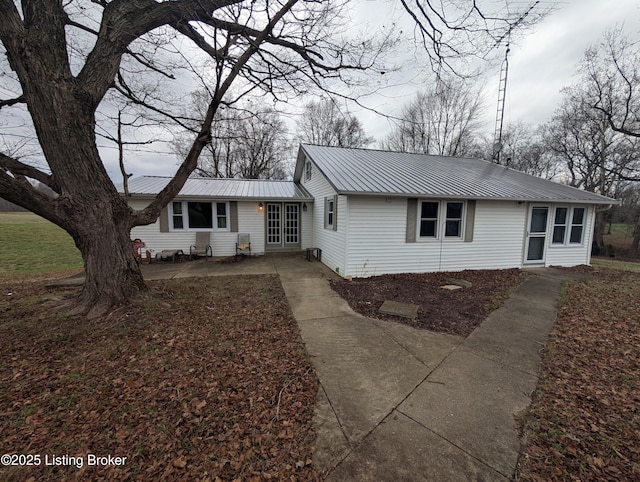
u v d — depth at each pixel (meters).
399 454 2.00
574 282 7.23
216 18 4.46
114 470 1.86
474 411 2.47
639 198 19.56
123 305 4.46
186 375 2.97
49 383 2.79
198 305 5.10
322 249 10.14
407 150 23.06
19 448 2.03
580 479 1.81
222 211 11.08
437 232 8.23
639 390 2.74
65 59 3.88
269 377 2.95
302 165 13.19
